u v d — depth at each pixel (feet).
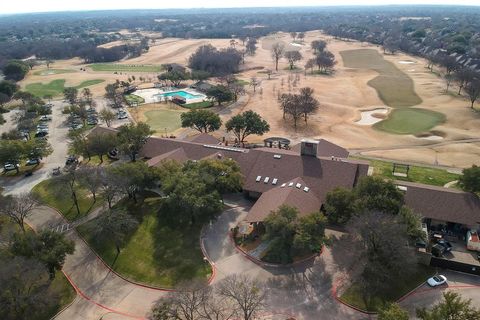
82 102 540.93
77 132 385.50
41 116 510.58
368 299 174.29
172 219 238.27
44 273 181.57
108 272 204.64
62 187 264.52
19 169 337.52
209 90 541.34
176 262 204.03
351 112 483.10
